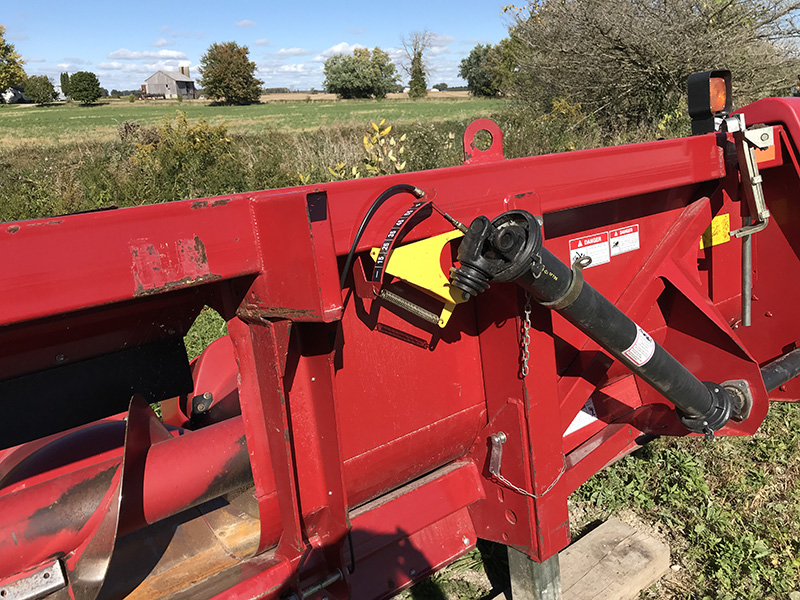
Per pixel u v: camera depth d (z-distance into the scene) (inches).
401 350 77.6
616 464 129.4
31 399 60.3
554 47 633.0
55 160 515.8
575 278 68.2
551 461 82.7
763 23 570.9
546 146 456.8
